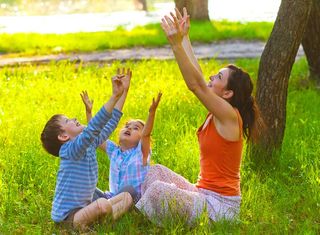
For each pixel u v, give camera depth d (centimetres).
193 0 2598
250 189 770
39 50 1858
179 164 852
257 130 716
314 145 940
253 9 3316
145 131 727
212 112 670
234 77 691
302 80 1416
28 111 1128
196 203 680
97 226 684
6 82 1377
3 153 899
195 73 652
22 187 817
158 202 679
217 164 691
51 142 713
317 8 1305
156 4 4000
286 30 870
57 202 707
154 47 1936
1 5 3744
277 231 681
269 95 876
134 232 677
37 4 3788
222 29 2256
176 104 1148
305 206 750
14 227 700
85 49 1877
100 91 1273
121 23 2797
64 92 1273
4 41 1955
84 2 3844
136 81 1367
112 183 752
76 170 700
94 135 682
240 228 682
